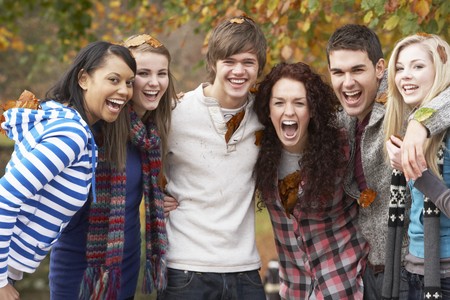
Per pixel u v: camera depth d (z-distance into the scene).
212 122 4.71
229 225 4.67
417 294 4.21
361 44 4.70
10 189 3.87
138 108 4.65
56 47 14.50
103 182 4.50
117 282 4.50
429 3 5.42
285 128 4.71
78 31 10.86
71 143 3.95
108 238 4.44
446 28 6.03
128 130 4.54
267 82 4.75
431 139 4.06
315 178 4.71
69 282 4.53
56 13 11.04
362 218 4.82
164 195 4.76
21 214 4.02
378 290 4.80
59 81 4.36
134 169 4.64
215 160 4.71
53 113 4.05
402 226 4.36
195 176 4.73
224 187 4.71
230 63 4.67
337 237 4.94
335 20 7.17
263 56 4.77
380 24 6.83
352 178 4.80
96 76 4.23
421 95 4.21
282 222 4.97
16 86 15.86
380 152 4.59
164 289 4.70
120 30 9.52
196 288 4.62
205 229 4.66
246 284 4.71
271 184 4.80
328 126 4.75
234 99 4.72
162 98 4.70
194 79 14.76
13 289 4.04
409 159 3.93
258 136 4.80
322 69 7.54
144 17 9.27
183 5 7.95
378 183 4.65
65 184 4.04
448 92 4.09
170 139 4.75
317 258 4.96
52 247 4.57
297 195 4.85
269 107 4.76
